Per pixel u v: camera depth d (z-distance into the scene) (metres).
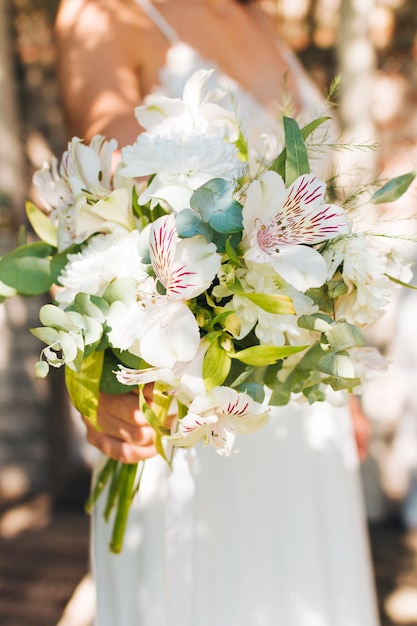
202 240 1.05
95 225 1.25
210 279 1.03
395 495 3.80
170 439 1.12
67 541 3.72
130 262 1.17
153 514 1.61
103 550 1.67
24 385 4.04
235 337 1.09
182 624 1.56
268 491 1.67
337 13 3.34
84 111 1.60
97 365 1.25
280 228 1.08
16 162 3.74
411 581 3.37
